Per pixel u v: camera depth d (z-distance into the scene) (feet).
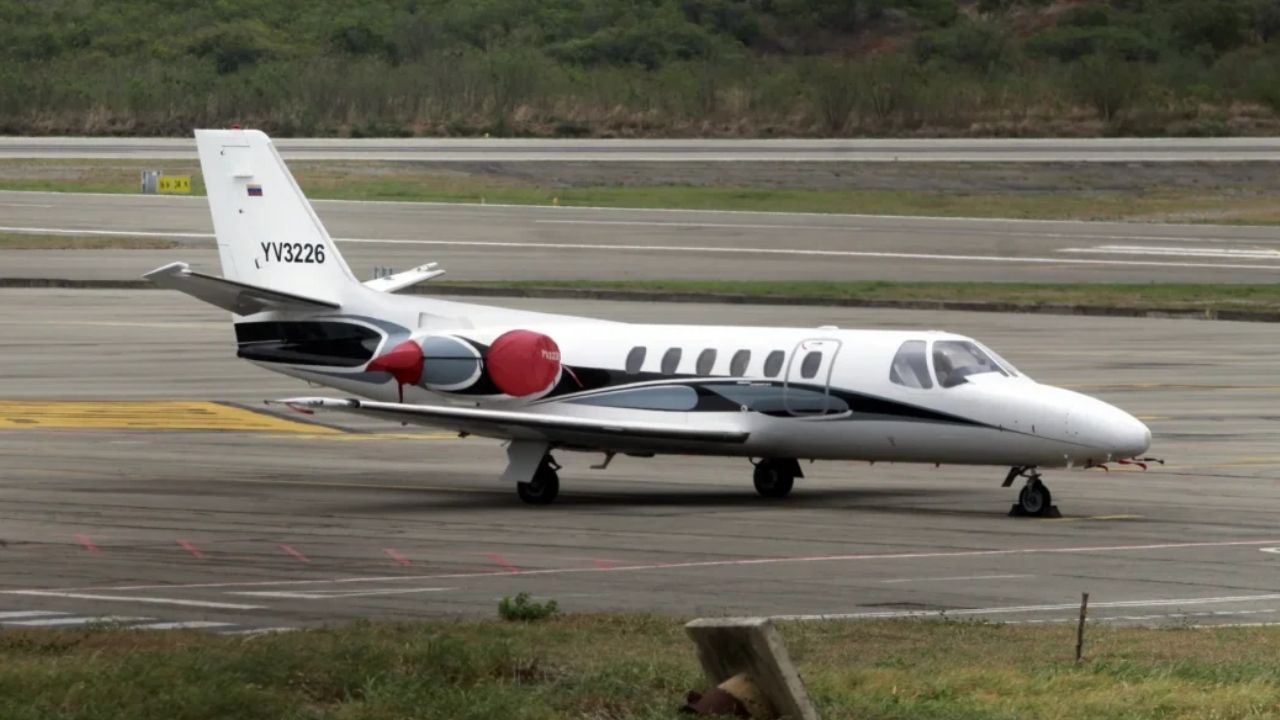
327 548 296.71
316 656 169.68
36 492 364.38
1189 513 344.08
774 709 143.64
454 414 351.67
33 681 159.12
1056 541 307.58
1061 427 335.88
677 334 376.48
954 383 347.36
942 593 254.47
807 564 281.54
